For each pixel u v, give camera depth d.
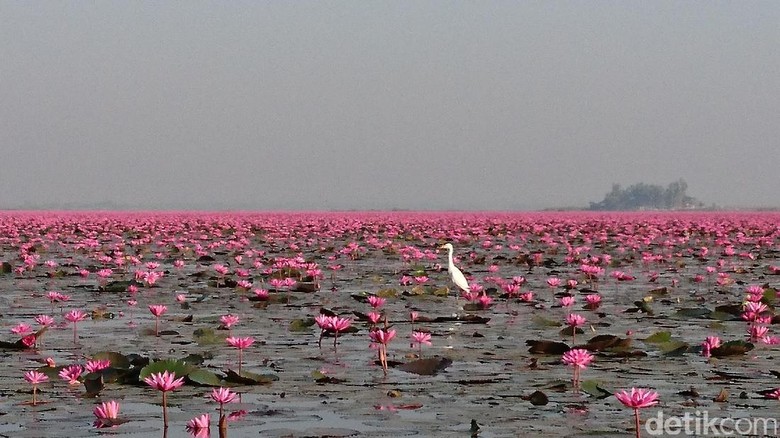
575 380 8.55
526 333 12.45
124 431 6.91
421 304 16.11
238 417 7.35
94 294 17.66
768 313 14.12
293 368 9.60
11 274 21.83
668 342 10.91
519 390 8.45
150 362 9.25
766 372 9.38
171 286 19.02
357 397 8.10
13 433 6.84
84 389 8.48
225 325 12.36
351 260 26.56
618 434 6.82
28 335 11.06
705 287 19.38
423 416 7.37
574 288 18.42
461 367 9.69
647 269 24.30
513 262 25.53
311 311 14.95
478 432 6.84
